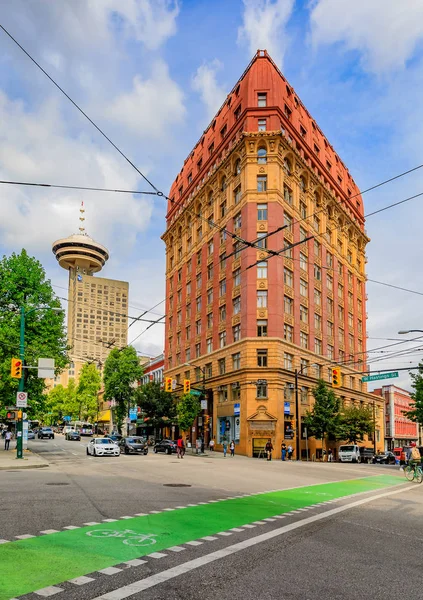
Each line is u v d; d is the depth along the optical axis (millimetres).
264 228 49438
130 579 6195
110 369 76375
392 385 97000
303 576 6555
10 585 5855
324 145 64875
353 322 68375
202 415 57562
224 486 17656
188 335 65312
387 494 16969
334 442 56844
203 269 60531
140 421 77750
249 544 8312
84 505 12023
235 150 53125
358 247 72875
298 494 15977
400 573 6855
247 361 47938
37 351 39406
